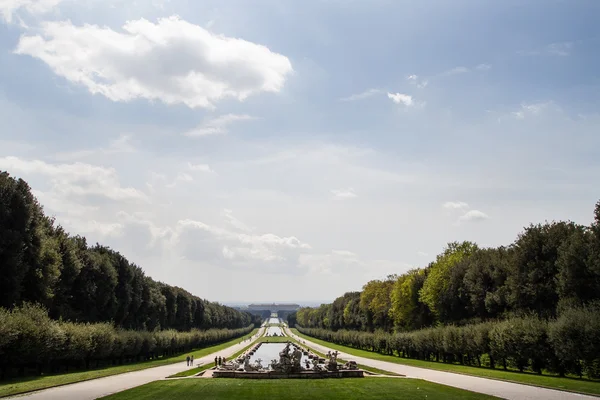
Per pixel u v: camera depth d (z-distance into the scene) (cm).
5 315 5981
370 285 17838
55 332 6825
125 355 9994
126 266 12125
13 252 7175
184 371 7306
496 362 8050
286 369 6234
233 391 4775
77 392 4631
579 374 6022
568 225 8281
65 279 9219
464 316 10956
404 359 10606
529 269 8262
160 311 15212
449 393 4550
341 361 9500
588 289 6881
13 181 7625
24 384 5178
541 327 6538
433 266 12431
